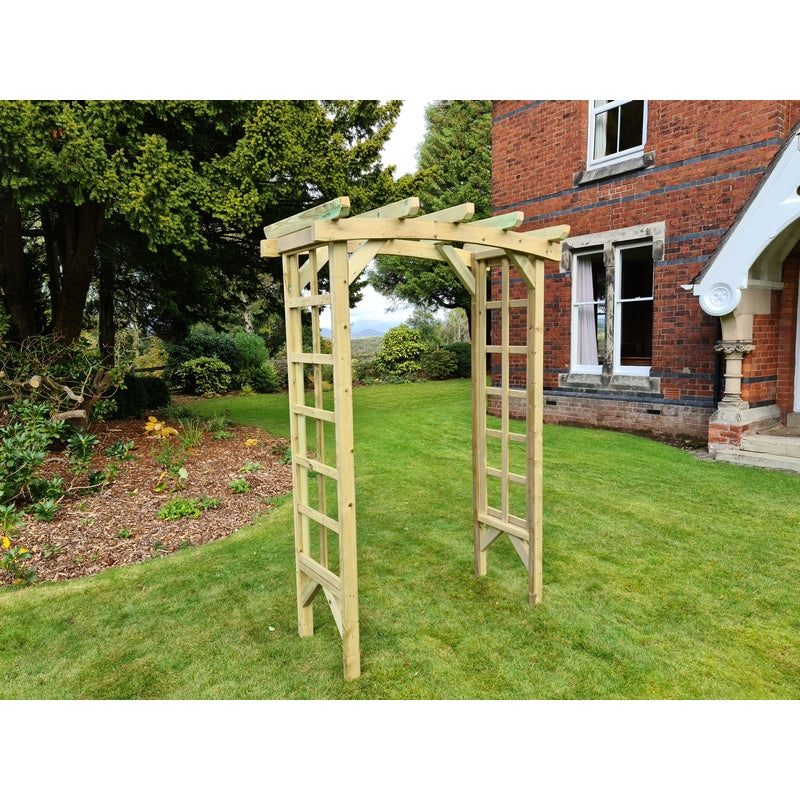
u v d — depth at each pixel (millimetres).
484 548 3977
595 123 8789
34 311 9719
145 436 9148
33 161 6203
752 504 5211
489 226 3045
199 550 4637
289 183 8492
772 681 2830
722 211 7312
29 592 3938
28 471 5477
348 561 2801
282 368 19516
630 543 4477
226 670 3041
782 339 7215
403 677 2939
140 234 8773
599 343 9227
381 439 8797
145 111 7180
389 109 9734
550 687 2834
